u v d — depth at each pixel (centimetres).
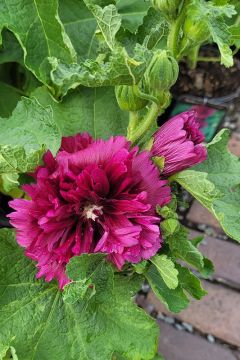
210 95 51
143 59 19
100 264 20
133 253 19
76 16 28
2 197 34
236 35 21
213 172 24
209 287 39
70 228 19
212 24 19
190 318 38
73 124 26
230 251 41
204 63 52
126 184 19
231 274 40
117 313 23
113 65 19
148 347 23
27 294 24
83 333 24
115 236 18
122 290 23
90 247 19
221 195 20
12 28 25
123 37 25
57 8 25
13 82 36
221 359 36
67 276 19
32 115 22
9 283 24
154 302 39
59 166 19
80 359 23
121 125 26
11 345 23
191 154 19
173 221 19
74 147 21
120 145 19
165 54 19
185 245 21
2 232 24
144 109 23
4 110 34
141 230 19
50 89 26
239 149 46
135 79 20
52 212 18
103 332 24
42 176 19
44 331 24
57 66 21
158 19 24
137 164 19
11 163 20
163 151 20
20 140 22
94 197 19
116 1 26
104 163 19
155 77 19
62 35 25
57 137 21
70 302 19
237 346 37
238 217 23
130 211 18
